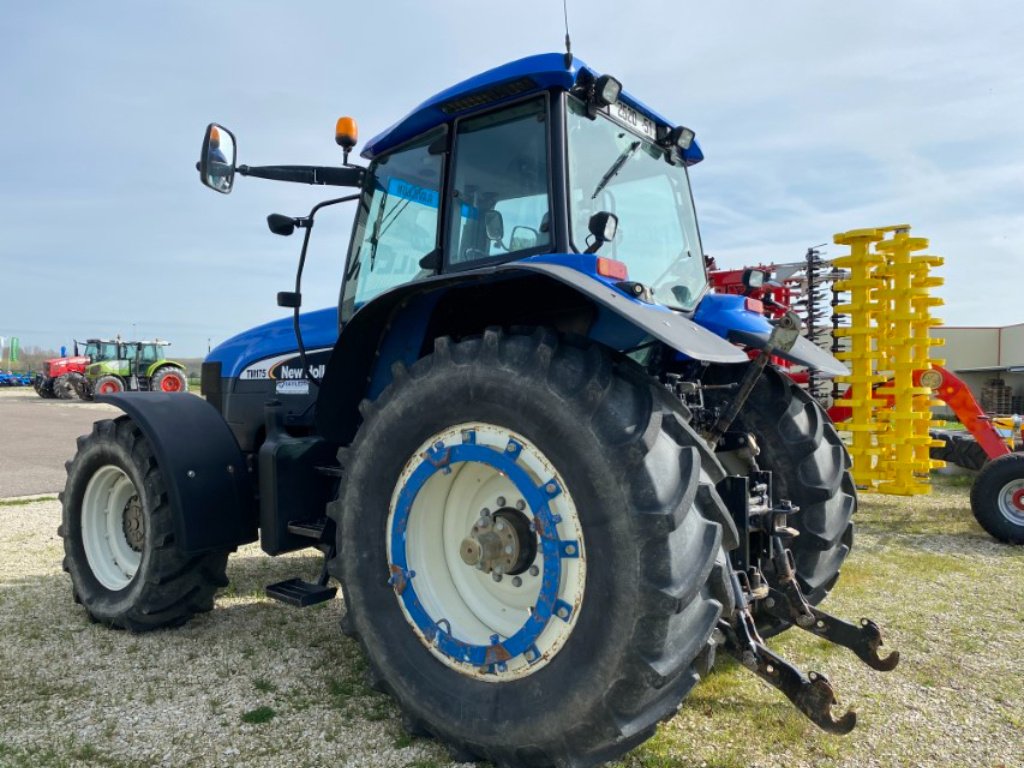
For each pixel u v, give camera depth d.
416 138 3.31
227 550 3.66
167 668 3.27
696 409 3.06
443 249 3.09
